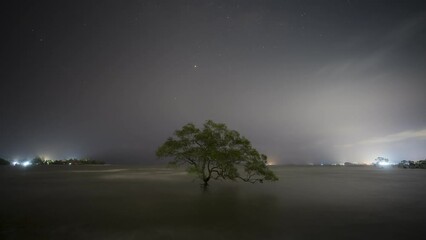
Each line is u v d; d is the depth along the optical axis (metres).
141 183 52.72
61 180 62.72
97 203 29.66
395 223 21.34
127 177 72.62
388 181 63.19
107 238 17.64
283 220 22.09
